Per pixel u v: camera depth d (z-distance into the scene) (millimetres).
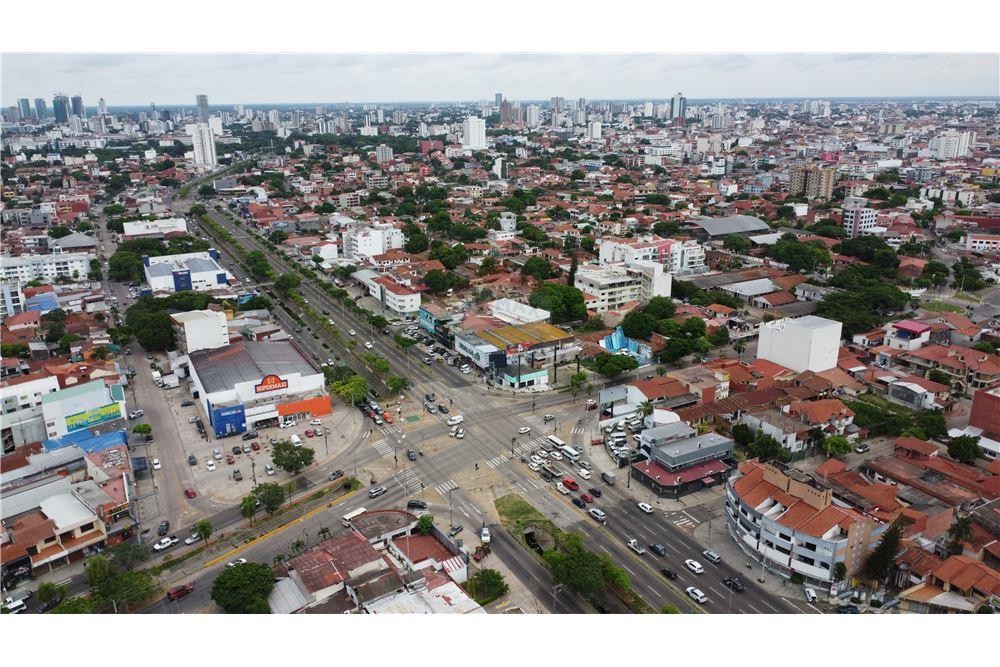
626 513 182625
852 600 150500
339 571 147250
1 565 156750
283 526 178625
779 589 154750
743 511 166625
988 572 147375
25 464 196500
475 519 180375
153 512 184875
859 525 152500
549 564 154750
